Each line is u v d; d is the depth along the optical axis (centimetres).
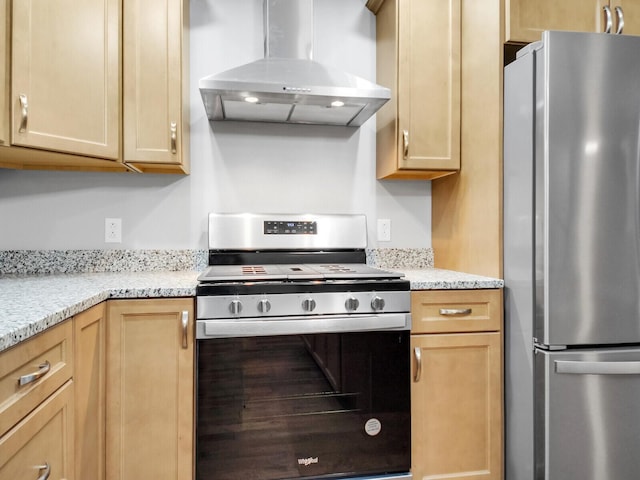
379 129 208
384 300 148
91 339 121
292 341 142
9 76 127
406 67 184
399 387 150
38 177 184
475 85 177
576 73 140
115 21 160
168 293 136
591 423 141
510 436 158
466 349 157
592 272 141
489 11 166
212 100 168
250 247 194
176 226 197
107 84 157
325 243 200
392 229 214
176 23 170
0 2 123
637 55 143
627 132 142
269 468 141
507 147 159
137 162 168
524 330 150
